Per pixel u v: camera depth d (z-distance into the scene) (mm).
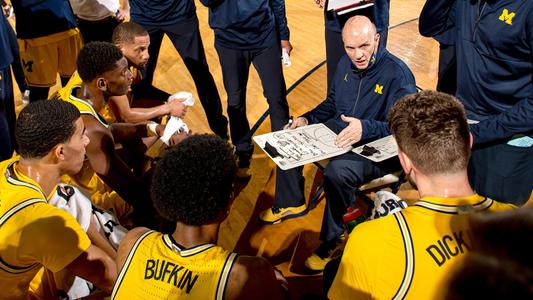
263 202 2801
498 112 2107
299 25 5594
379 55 2141
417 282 1062
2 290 1482
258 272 1140
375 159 1965
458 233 1064
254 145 3338
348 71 2271
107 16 3459
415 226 1097
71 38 3328
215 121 3324
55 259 1446
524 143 2018
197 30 3252
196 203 1118
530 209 590
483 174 2203
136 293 1157
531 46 1839
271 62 2807
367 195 2488
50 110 1548
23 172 1581
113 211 2262
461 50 2145
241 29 2660
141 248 1199
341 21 2871
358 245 1131
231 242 2504
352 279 1147
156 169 1178
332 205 2152
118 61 2156
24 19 3096
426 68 4324
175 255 1160
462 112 1186
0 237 1413
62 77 3498
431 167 1147
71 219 1487
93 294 1717
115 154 2176
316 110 2461
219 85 4125
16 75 3561
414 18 5652
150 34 3283
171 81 4199
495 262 566
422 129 1150
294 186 2537
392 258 1086
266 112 3750
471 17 2043
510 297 540
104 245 1794
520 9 1837
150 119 2828
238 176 2977
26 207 1442
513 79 2000
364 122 2064
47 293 1697
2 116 2588
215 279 1118
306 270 2277
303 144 2117
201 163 1129
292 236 2529
